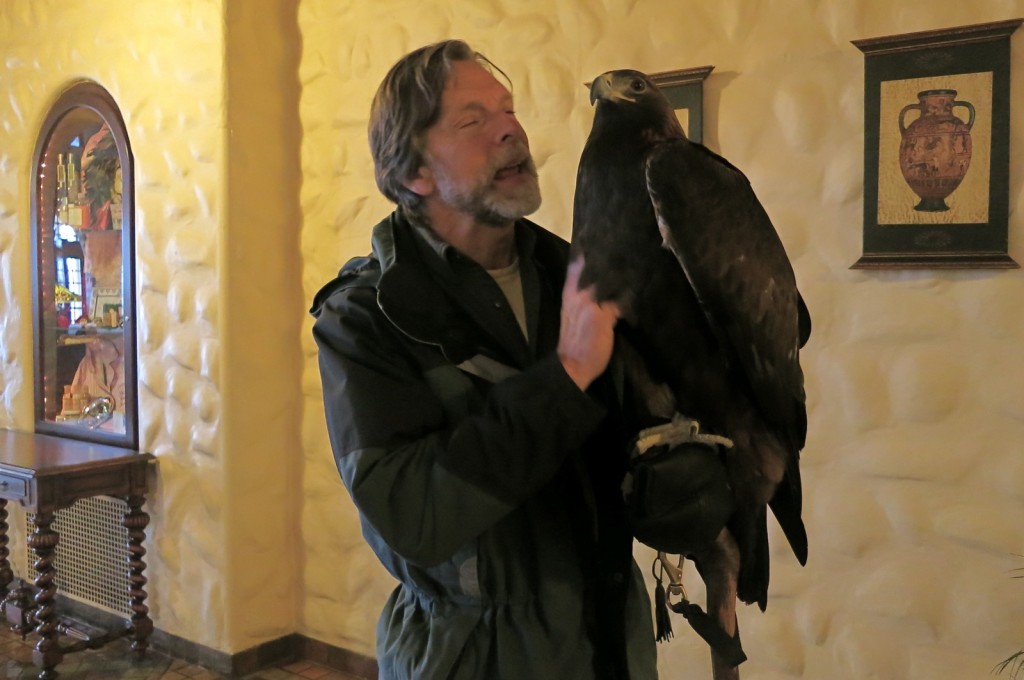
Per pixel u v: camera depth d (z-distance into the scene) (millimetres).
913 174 1827
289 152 2926
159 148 2951
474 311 1045
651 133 977
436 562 910
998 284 1765
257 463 2863
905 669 1888
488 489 888
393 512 907
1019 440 1754
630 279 951
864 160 1880
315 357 2883
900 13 1847
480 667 1008
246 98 2801
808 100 1957
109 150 3199
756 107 2029
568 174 2307
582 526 1043
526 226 1191
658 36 2156
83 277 3350
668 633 1162
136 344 3084
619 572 1029
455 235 1108
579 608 1038
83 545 3312
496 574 1014
